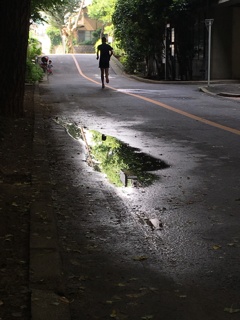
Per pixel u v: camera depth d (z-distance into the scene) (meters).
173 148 10.20
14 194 6.74
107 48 24.25
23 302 3.92
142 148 10.23
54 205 6.46
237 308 3.95
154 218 6.04
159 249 5.11
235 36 28.92
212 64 28.98
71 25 72.88
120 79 32.88
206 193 7.05
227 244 5.22
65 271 4.58
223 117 14.42
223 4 27.12
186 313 3.88
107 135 11.75
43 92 22.44
